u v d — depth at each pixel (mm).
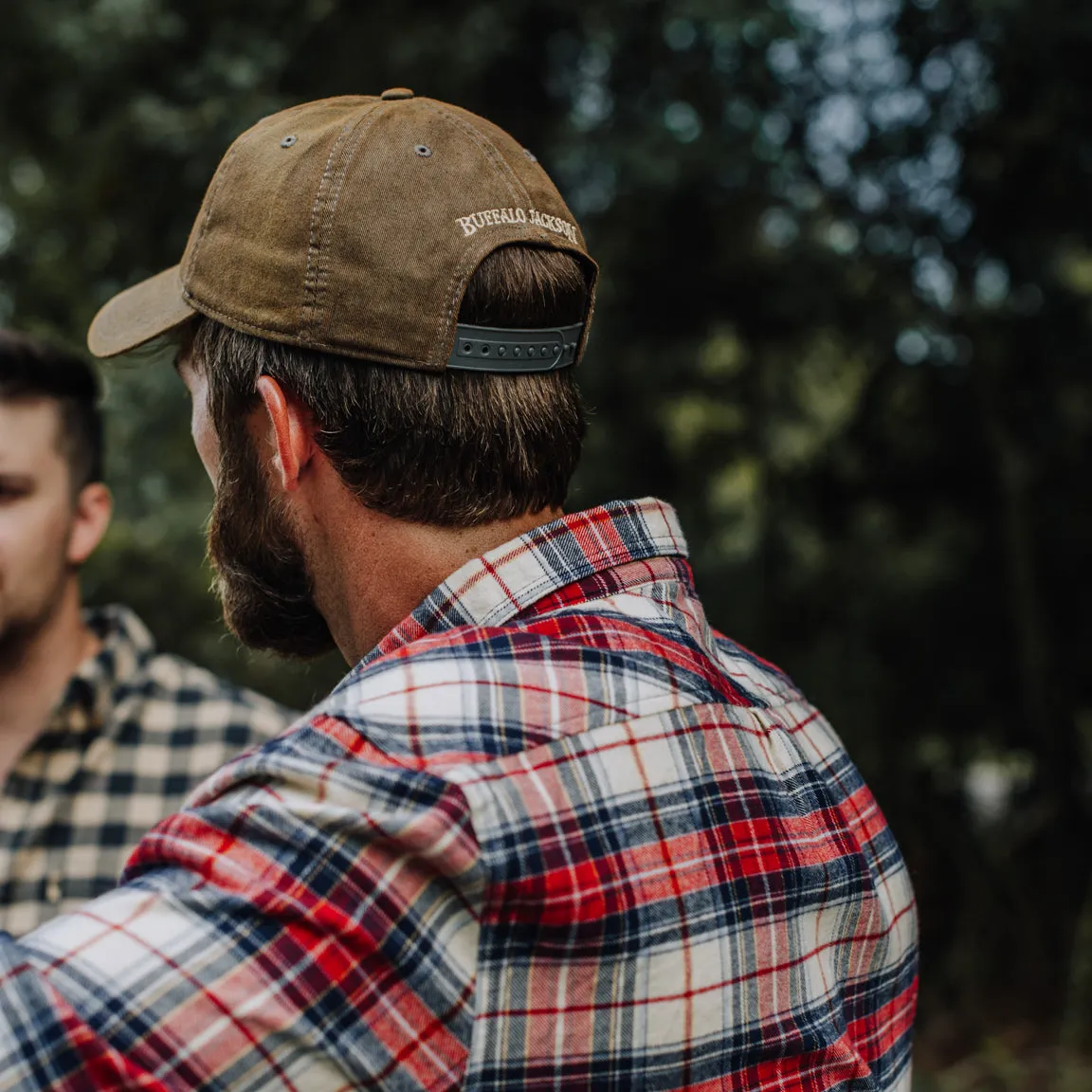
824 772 819
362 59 3139
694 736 701
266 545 790
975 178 3443
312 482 765
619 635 710
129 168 3082
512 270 739
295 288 730
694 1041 653
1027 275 3572
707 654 765
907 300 3553
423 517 742
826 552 4227
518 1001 620
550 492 772
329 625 803
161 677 1679
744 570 4137
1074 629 4152
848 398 4305
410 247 720
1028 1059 3494
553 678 675
